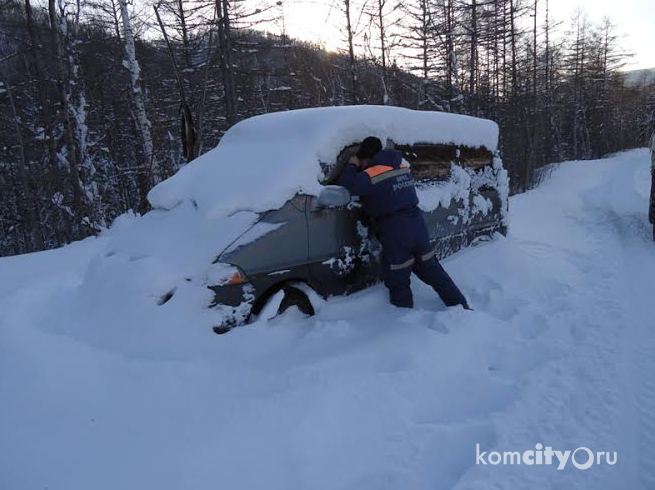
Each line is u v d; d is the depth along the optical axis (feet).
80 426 8.86
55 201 53.16
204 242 12.26
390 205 13.67
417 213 14.10
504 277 16.88
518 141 91.09
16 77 69.62
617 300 15.16
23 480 7.64
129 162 94.89
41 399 9.66
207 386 9.76
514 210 34.14
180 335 11.11
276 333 11.73
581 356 11.49
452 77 79.20
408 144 16.24
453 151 18.42
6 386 10.14
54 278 18.97
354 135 14.56
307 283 13.32
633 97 218.59
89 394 9.70
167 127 62.23
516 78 99.19
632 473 7.64
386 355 11.07
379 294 14.46
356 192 13.48
